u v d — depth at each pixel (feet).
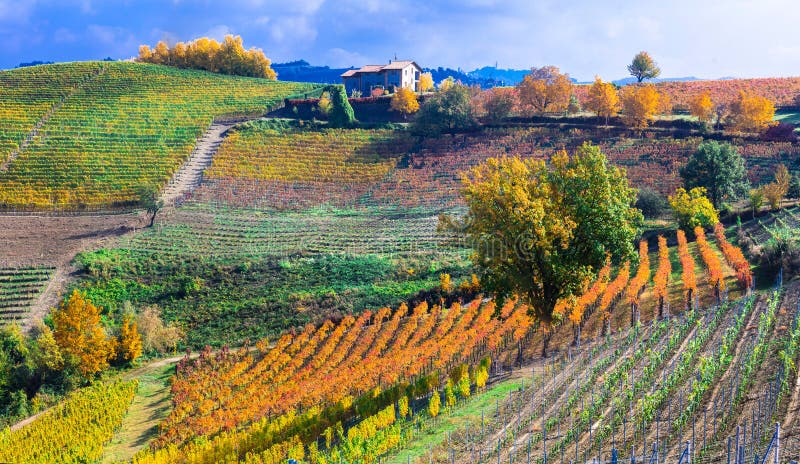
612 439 82.58
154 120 407.85
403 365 150.41
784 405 80.94
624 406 93.71
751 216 249.34
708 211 237.45
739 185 277.85
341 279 227.81
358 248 256.73
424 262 236.63
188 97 457.68
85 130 387.14
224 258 248.32
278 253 251.60
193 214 298.76
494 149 369.30
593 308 169.58
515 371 132.98
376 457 95.20
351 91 562.66
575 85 556.10
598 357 125.59
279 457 107.55
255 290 224.94
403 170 353.72
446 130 398.42
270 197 322.14
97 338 179.73
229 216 298.56
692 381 96.37
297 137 389.60
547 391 110.52
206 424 133.90
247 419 135.74
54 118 401.70
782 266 162.30
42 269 241.14
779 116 413.59
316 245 261.24
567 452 82.58
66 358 176.96
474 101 437.99
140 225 283.59
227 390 155.02
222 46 577.84
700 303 155.74
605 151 353.31
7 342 177.78
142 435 139.85
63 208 302.45
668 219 269.23
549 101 426.51
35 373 173.17
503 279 134.72
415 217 293.23
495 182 132.36
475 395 119.75
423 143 382.83
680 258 202.90
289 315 207.62
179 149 368.07
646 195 267.80
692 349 110.52
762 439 73.72
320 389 140.46
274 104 438.81
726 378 95.76
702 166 273.33
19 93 444.14
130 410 156.04
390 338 179.83
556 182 135.64
